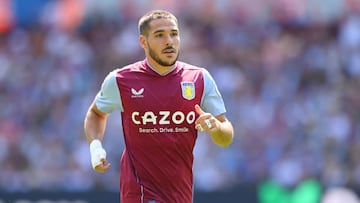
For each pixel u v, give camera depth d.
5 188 51.50
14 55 60.62
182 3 59.06
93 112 21.89
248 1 58.66
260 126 52.41
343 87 54.09
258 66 56.41
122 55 58.66
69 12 61.25
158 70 21.30
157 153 21.30
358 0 57.22
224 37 58.06
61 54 59.81
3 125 57.06
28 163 54.81
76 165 52.59
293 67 55.94
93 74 58.47
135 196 21.34
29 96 58.47
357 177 47.75
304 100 53.84
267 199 39.94
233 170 50.09
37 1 61.66
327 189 39.50
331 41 56.72
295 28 58.00
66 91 57.84
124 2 60.06
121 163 21.78
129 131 21.41
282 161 50.09
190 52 57.47
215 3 58.88
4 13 61.50
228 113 53.56
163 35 20.98
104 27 60.25
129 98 21.27
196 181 49.41
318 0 57.78
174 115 21.20
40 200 41.19
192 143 21.44
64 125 56.00
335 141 50.66
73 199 40.94
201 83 21.42
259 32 58.09
